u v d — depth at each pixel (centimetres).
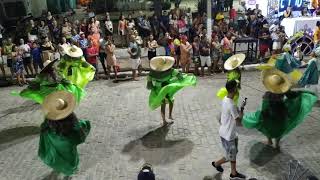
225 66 1063
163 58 1004
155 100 984
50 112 716
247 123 866
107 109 1215
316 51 1159
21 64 1518
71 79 1224
